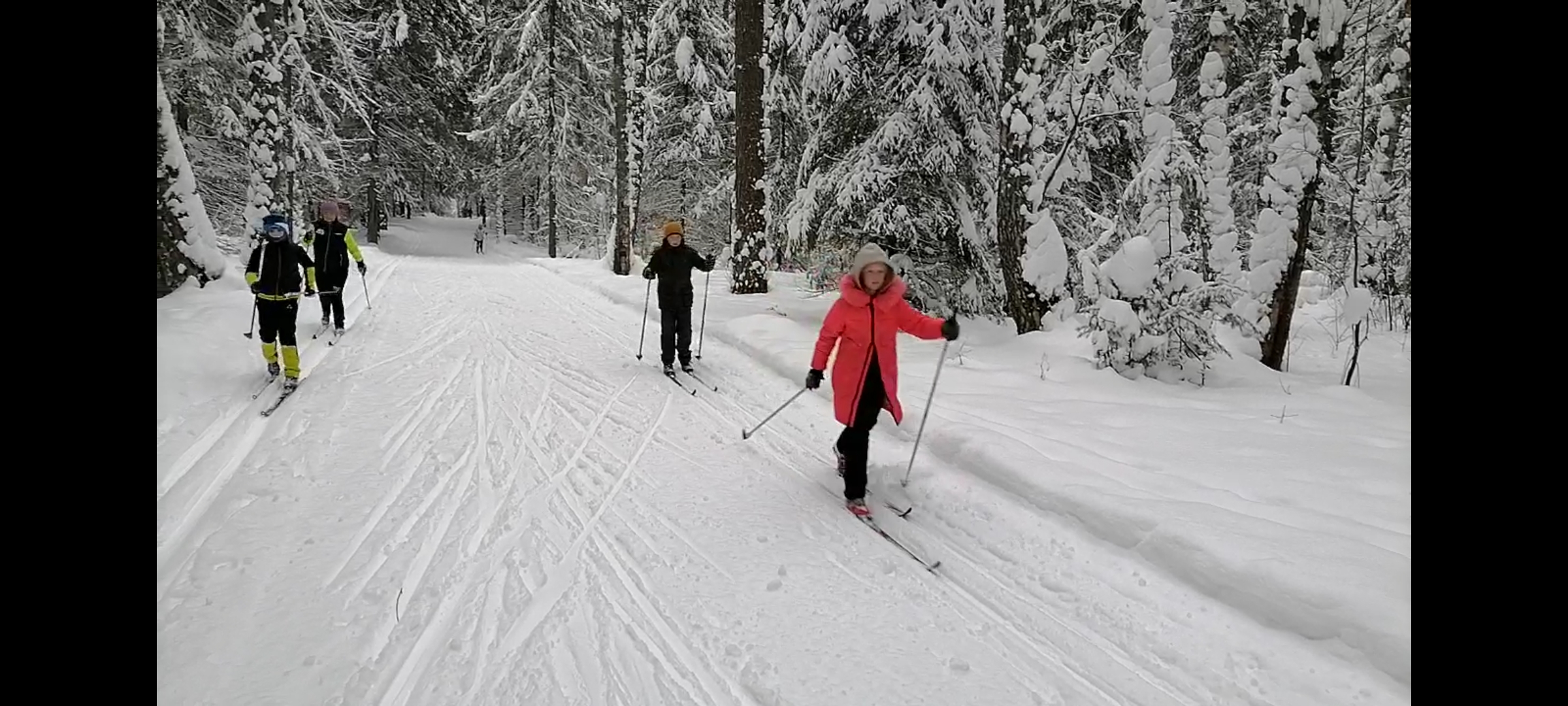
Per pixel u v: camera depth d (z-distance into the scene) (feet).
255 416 19.54
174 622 10.25
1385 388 25.82
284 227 22.03
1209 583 11.37
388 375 24.82
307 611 10.75
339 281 31.19
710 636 10.46
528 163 92.43
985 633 10.67
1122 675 9.78
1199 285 25.12
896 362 14.90
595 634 10.45
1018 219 30.22
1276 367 28.86
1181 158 25.64
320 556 12.35
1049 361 26.25
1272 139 28.89
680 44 65.26
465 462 17.02
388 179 94.32
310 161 66.90
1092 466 15.88
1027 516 14.19
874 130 35.55
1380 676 9.29
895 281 14.88
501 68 89.30
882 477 16.49
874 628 10.73
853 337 14.79
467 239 116.88
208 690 8.98
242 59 46.24
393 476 15.96
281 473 15.78
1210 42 28.48
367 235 104.73
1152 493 14.30
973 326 33.60
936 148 33.32
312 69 63.87
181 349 23.15
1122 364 25.18
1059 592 11.77
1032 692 9.44
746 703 9.13
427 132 96.48
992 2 35.47
